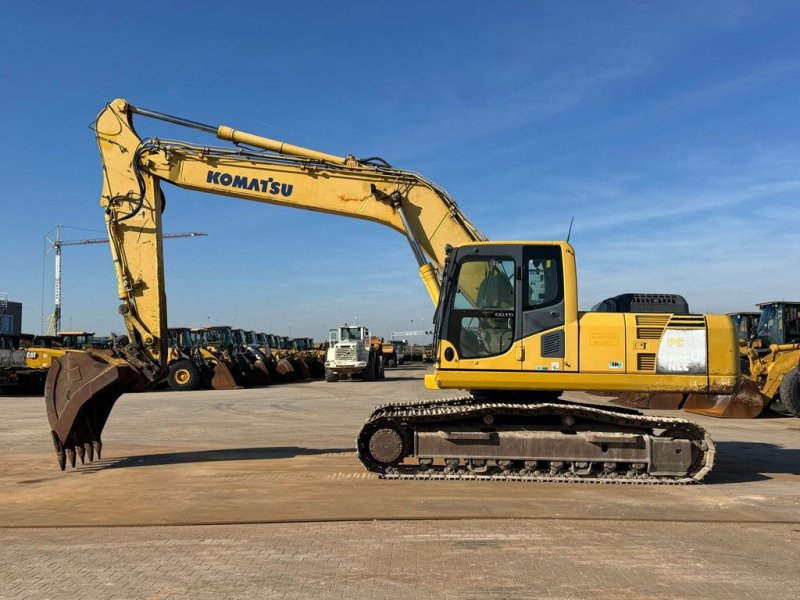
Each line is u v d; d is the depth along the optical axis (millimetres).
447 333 8461
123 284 10367
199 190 10750
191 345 30906
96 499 7227
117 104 10617
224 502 7051
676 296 8859
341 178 10453
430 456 8375
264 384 31781
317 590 4543
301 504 6953
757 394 16703
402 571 4922
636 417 8273
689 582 4746
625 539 5773
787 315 20219
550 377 8281
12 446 11570
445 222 10203
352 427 14180
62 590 4539
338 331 34781
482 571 4930
